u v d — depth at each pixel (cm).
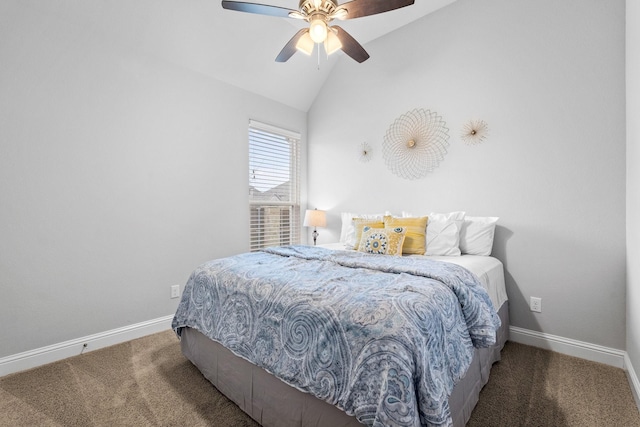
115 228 233
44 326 202
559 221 215
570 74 209
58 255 207
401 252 232
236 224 320
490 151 245
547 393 165
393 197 310
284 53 220
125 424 144
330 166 371
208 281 180
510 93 234
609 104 195
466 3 257
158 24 240
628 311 184
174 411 153
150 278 254
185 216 276
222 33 271
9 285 189
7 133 187
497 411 150
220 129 303
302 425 123
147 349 223
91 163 220
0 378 182
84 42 216
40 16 197
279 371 127
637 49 157
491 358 186
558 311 217
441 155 273
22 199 192
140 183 246
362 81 336
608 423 142
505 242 238
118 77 233
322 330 116
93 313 223
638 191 156
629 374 178
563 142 212
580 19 205
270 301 140
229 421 146
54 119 204
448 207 270
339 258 197
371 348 100
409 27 294
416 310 108
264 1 259
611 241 196
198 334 186
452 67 266
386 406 91
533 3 223
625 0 189
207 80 291
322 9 174
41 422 145
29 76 194
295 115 383
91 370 192
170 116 264
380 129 320
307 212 356
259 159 348
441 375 104
